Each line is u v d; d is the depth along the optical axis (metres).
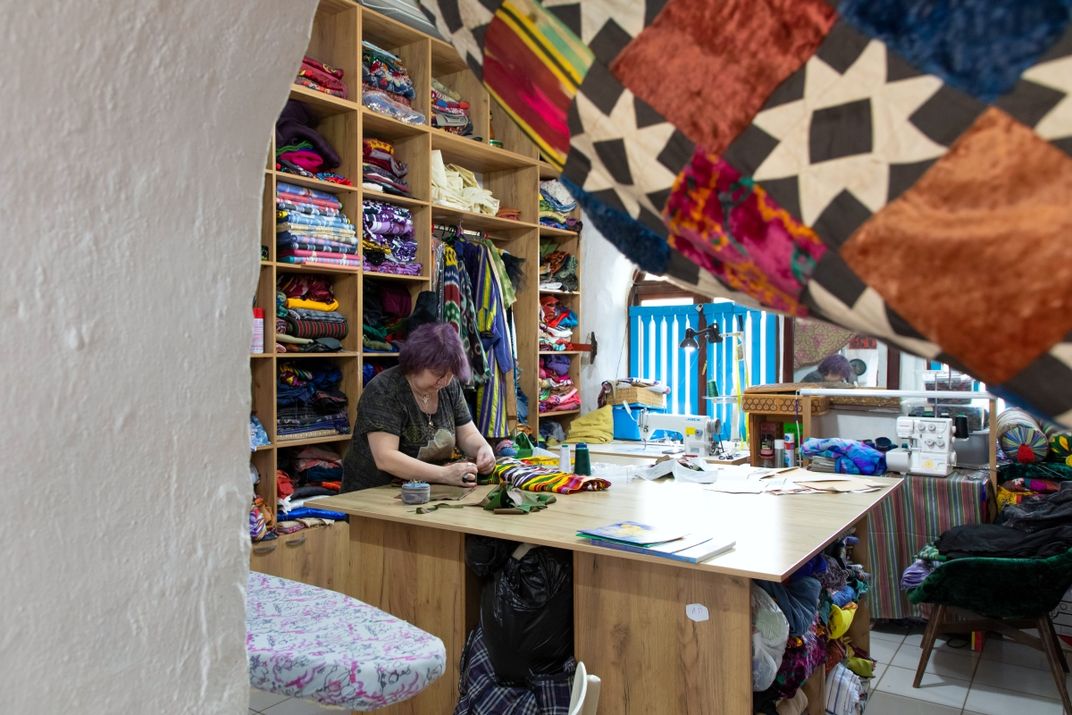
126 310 0.68
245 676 0.78
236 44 0.74
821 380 5.12
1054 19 0.48
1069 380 0.47
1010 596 2.95
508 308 5.05
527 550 2.33
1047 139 0.47
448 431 3.10
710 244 0.62
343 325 4.06
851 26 0.54
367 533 2.68
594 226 0.73
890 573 3.79
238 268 0.78
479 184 5.57
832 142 0.55
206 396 0.75
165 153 0.70
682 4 0.62
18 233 0.60
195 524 0.73
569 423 5.98
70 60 0.63
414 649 1.11
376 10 4.32
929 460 3.73
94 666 0.65
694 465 3.23
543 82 0.69
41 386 0.62
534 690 2.25
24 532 0.60
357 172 4.06
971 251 0.49
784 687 2.20
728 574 1.88
